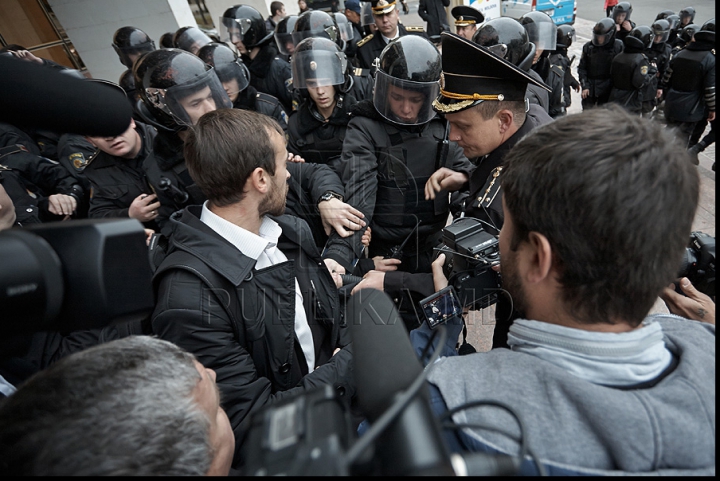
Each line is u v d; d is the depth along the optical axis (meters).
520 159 0.56
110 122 0.44
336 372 1.12
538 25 3.11
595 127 0.50
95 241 0.45
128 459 0.40
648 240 0.47
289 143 2.62
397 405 0.34
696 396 0.45
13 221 1.48
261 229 1.21
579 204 0.48
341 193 1.66
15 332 0.43
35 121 0.40
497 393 0.51
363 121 1.75
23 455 0.38
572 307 0.53
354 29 5.79
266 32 4.21
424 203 1.75
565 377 0.49
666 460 0.43
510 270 0.62
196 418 0.51
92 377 0.46
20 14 5.43
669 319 0.64
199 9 7.50
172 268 0.97
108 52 6.02
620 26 5.27
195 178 1.03
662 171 0.46
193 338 0.95
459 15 3.82
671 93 4.01
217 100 1.67
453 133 1.31
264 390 1.04
